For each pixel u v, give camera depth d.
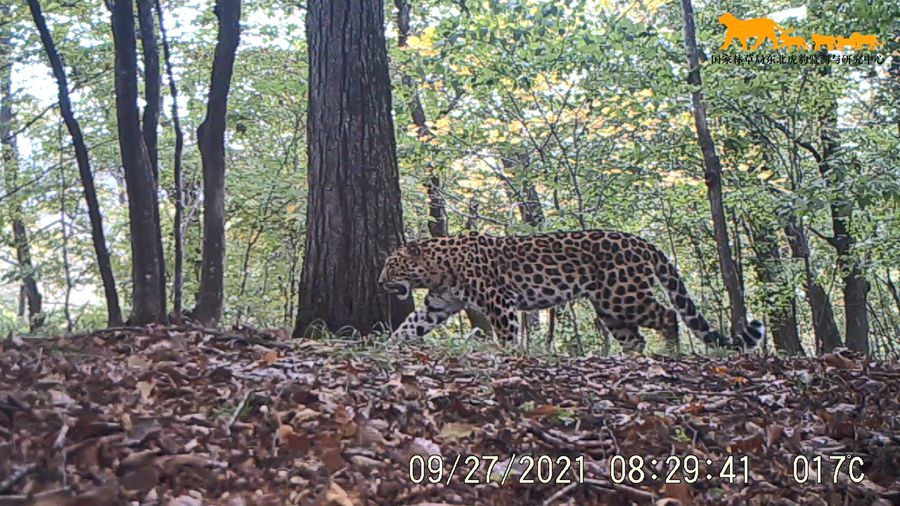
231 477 3.26
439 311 8.36
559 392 5.05
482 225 15.84
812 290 14.71
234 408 3.89
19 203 15.36
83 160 6.59
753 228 15.06
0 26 13.02
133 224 6.14
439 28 10.90
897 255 12.38
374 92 7.48
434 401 4.54
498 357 5.95
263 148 16.06
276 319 16.11
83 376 4.08
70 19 13.26
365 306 7.34
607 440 4.34
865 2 9.75
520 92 11.54
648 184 13.78
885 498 4.02
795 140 12.25
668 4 14.53
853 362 6.58
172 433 3.50
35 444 3.13
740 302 9.70
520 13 10.84
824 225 16.06
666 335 8.58
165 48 7.36
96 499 2.86
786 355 8.07
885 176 10.45
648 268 8.57
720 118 11.97
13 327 7.24
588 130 11.85
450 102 13.55
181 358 4.85
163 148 14.55
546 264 8.45
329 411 4.04
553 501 3.66
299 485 3.33
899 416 5.04
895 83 11.66
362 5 7.44
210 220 6.88
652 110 11.20
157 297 6.19
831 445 4.58
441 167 12.55
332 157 7.38
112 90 13.91
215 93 6.85
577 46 10.70
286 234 15.28
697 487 3.96
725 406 5.12
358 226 7.36
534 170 11.84
